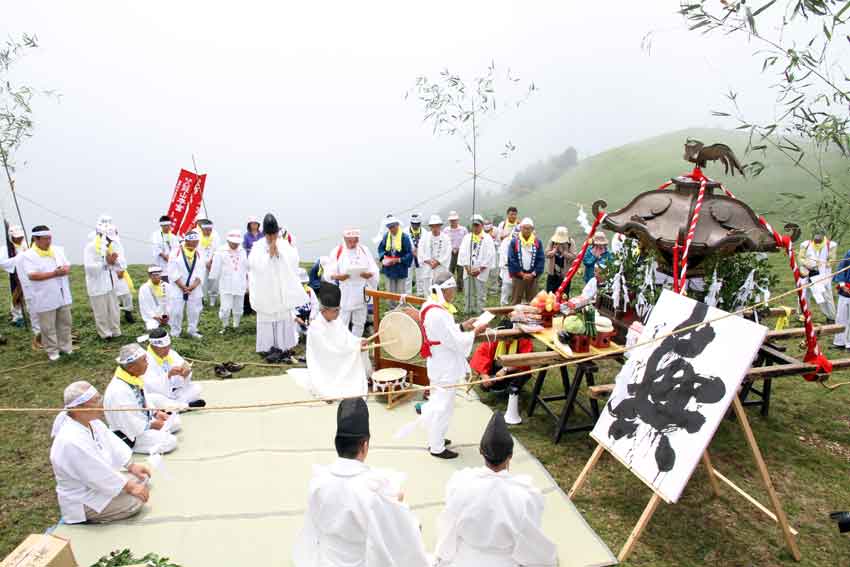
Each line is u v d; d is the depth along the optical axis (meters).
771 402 7.96
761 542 5.23
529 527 4.00
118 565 4.05
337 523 3.71
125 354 6.17
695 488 6.05
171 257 10.04
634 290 7.59
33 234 8.84
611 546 5.15
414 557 3.89
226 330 10.88
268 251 9.20
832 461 6.54
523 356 6.62
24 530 5.34
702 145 6.64
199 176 13.54
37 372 8.80
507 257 11.37
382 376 7.94
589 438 7.05
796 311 11.55
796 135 4.56
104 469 5.14
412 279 15.15
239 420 7.35
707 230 6.31
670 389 5.14
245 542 5.09
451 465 6.38
